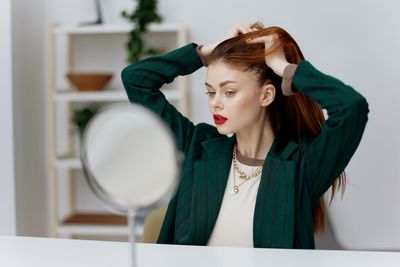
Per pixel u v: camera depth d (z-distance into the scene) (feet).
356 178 10.05
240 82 4.13
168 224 4.60
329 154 4.16
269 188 4.25
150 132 2.26
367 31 10.00
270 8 10.23
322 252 3.49
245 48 4.11
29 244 3.75
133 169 2.27
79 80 9.99
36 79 10.61
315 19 10.12
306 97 4.45
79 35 10.86
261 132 4.46
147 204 2.31
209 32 10.44
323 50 10.14
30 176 10.34
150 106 4.91
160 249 3.59
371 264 3.23
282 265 3.21
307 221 4.28
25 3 10.07
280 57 4.19
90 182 2.30
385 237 10.00
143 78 4.85
